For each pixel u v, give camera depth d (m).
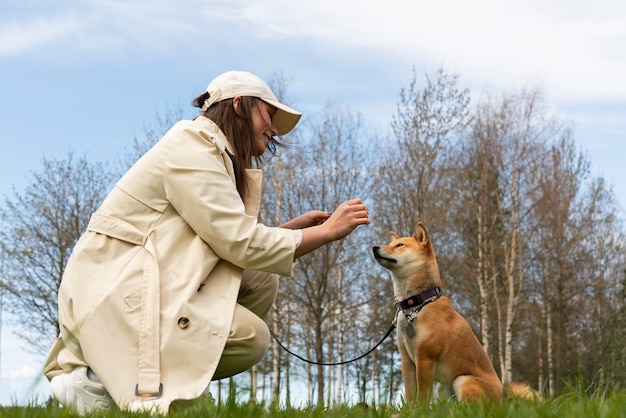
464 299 36.28
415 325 6.16
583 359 35.66
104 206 3.71
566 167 35.50
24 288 24.09
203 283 3.65
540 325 37.22
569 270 35.22
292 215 26.56
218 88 4.05
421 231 6.79
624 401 2.91
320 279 25.22
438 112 26.77
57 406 3.14
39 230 24.80
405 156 27.23
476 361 6.17
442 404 3.61
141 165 3.74
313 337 28.14
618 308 39.50
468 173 32.69
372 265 28.09
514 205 32.59
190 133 3.75
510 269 31.58
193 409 2.94
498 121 33.19
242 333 3.71
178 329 3.40
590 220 39.16
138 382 3.31
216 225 3.58
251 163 4.05
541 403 3.23
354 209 3.91
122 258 3.57
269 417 2.82
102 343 3.37
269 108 4.19
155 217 3.66
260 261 3.63
